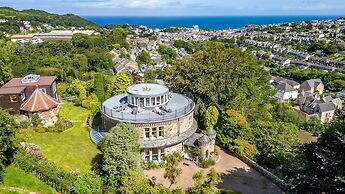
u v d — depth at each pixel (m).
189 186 33.19
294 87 130.88
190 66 51.16
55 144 39.22
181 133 39.97
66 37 181.50
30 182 27.08
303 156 24.34
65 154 36.62
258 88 58.00
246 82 53.66
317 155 21.91
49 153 36.53
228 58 52.44
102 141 37.00
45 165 29.73
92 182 29.08
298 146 25.50
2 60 65.06
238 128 44.16
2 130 25.84
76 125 46.59
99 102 55.50
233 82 50.66
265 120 54.62
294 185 23.67
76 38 131.00
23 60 78.31
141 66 133.88
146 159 37.81
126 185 27.41
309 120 76.81
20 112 45.09
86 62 91.19
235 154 41.53
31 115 44.06
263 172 36.31
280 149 39.81
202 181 31.67
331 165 20.48
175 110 39.50
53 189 27.56
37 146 37.00
